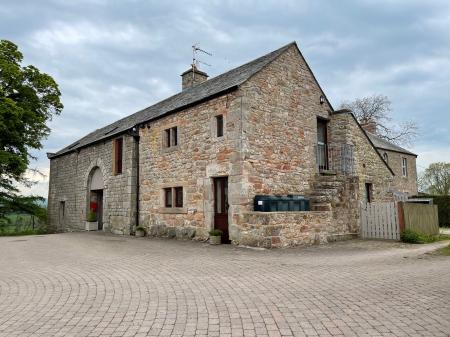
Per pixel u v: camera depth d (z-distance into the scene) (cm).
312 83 1306
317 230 1027
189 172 1164
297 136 1202
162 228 1262
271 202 990
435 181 3055
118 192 1490
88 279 563
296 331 336
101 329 348
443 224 1983
